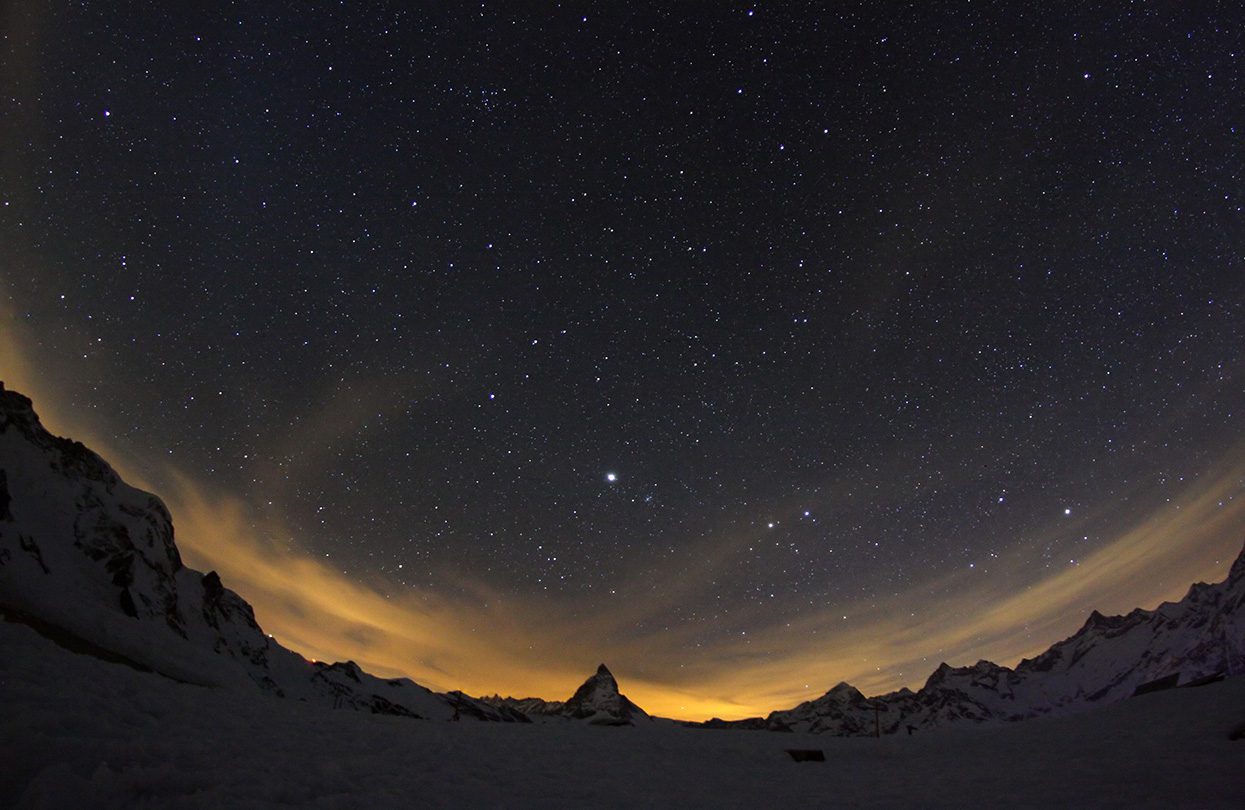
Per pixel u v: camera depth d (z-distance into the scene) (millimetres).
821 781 15195
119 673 10562
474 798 7887
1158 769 13914
